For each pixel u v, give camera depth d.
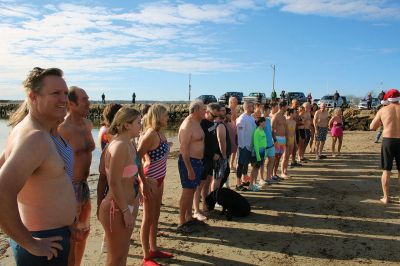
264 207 7.27
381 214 6.73
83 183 3.78
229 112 8.96
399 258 4.95
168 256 4.96
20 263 2.26
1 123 43.72
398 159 7.26
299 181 9.57
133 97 42.66
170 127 37.91
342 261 4.88
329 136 20.70
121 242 3.46
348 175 10.28
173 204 7.68
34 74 2.36
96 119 48.34
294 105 11.91
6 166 2.05
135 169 3.55
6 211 1.99
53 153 2.30
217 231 5.98
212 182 7.51
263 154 8.49
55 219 2.35
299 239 5.63
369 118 26.30
